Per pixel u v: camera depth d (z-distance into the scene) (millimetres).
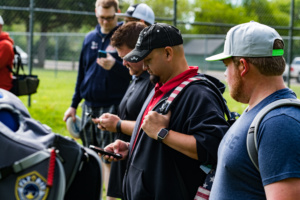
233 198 1768
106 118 2990
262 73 1795
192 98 2344
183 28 30016
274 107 1688
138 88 3141
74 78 21062
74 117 4469
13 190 1636
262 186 1716
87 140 4336
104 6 4234
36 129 1784
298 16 29875
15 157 1660
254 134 1700
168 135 2283
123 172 3113
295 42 24391
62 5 21219
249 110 1819
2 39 5145
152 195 2385
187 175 2371
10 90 5242
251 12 32969
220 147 1949
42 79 19734
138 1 23531
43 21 24188
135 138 2592
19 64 5348
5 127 1691
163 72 2477
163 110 2385
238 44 1832
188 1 36688
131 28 3070
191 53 24438
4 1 20750
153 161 2391
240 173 1755
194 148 2229
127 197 2559
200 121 2279
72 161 1753
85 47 4395
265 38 1785
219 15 35469
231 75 1887
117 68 4113
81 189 1835
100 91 4191
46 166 1657
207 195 2268
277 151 1617
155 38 2430
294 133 1616
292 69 20922
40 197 1637
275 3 29875
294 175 1586
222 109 2441
